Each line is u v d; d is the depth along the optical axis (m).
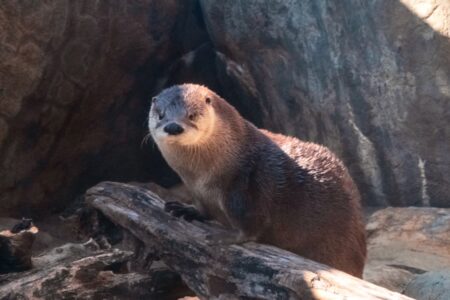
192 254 9.94
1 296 9.39
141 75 16.27
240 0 16.75
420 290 11.49
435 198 15.35
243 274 9.19
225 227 10.70
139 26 15.65
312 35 16.09
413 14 14.82
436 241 14.09
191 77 17.59
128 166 16.94
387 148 15.67
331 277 8.24
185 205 11.05
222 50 17.53
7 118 13.94
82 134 15.59
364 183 16.12
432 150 15.17
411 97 15.16
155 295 10.48
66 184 15.83
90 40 14.73
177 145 10.44
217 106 10.63
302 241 10.70
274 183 10.54
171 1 16.25
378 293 7.85
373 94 15.58
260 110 17.59
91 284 9.94
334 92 16.08
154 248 10.61
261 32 16.73
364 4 15.29
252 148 10.71
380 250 13.94
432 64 14.84
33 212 15.27
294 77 16.62
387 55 15.23
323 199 10.69
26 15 13.50
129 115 16.39
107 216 11.76
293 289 8.38
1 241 10.16
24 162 14.68
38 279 9.61
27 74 13.83
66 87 14.66
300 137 16.92
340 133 16.19
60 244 13.95
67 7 14.14
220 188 10.52
